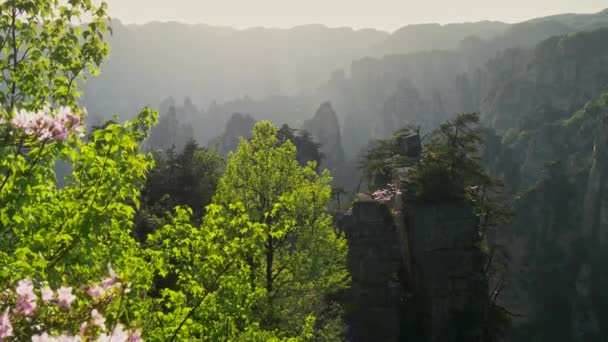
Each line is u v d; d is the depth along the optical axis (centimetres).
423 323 4866
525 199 13062
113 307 559
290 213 2547
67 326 517
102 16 1202
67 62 1142
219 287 1315
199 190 5584
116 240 1102
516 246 12625
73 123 602
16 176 737
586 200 12425
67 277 752
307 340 2525
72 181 952
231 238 1595
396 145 7031
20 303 505
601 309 11244
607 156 12144
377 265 4631
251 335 1498
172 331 1148
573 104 18950
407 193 5200
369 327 4453
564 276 12062
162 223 3616
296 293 2608
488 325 4962
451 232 5009
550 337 11525
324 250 2638
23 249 683
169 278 2348
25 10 1080
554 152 15900
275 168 2638
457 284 4938
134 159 839
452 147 5456
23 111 574
